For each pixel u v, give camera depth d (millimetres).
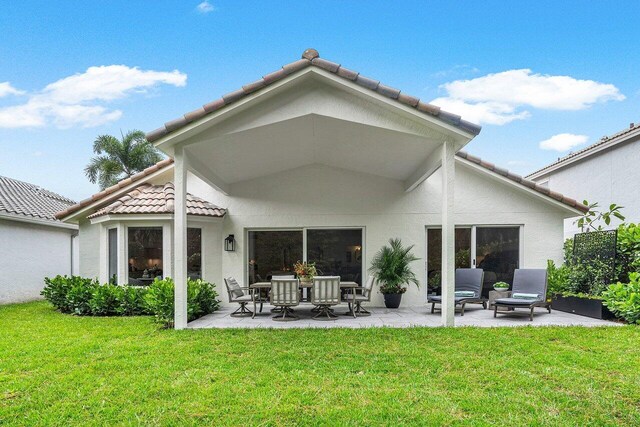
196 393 4863
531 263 11602
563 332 7457
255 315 9984
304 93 7801
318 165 12055
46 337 7793
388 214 11914
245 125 7844
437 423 4098
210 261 11922
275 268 12234
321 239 12188
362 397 4719
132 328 8531
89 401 4664
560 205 11359
